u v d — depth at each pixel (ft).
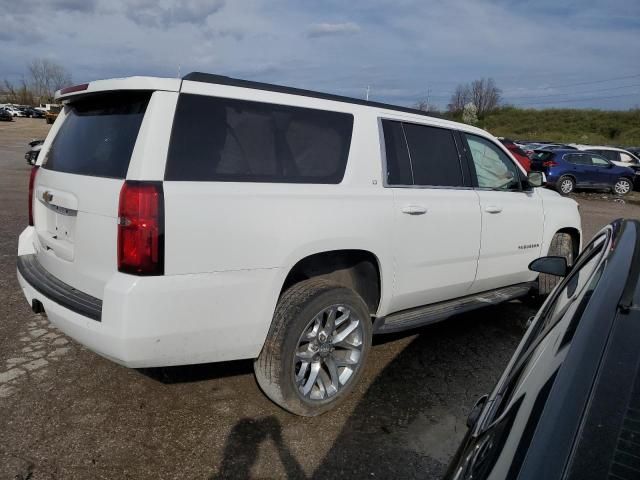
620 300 4.72
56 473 8.28
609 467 3.34
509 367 6.03
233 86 9.44
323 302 9.80
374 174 11.19
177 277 8.19
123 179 8.20
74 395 10.57
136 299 7.89
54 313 8.92
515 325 16.15
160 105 8.45
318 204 9.91
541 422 3.67
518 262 15.42
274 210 9.21
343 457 9.10
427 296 12.85
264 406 10.57
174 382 11.32
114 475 8.33
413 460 9.12
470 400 11.27
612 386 3.84
